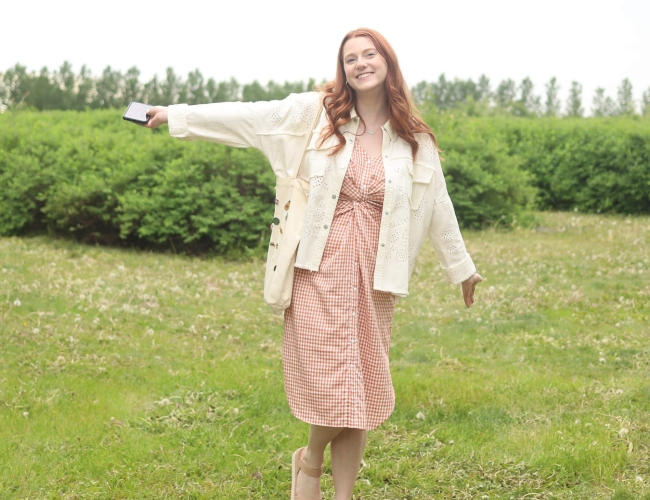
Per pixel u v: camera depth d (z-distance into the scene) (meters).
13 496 3.41
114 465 3.74
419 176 3.22
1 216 10.23
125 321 6.41
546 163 15.05
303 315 3.09
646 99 22.20
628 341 6.15
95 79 21.59
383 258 3.11
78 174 10.12
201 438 4.09
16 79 21.06
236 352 5.79
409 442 4.08
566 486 3.60
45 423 4.21
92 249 9.56
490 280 8.27
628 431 4.13
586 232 11.73
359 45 3.15
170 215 9.36
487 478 3.67
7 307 6.50
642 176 13.93
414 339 6.23
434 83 32.59
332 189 3.10
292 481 3.37
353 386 3.01
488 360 5.69
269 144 3.21
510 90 32.66
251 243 9.62
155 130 12.43
